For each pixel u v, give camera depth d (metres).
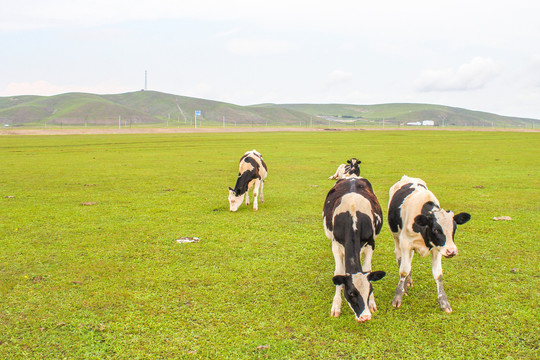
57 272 9.36
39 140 66.62
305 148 48.06
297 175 25.17
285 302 7.81
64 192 19.52
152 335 6.74
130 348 6.39
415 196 7.70
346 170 13.52
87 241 11.66
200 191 19.81
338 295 7.45
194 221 13.91
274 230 12.70
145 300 7.95
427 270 9.34
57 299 8.00
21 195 18.70
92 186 21.28
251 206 16.34
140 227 13.15
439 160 33.69
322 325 6.98
